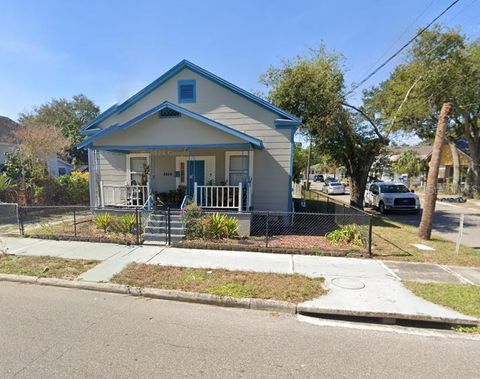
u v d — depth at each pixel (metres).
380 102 17.70
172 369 3.04
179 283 5.36
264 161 11.21
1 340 3.60
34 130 18.42
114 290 5.26
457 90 17.64
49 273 5.89
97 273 5.88
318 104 14.90
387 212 16.81
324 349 3.49
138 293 5.12
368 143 15.75
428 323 4.19
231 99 11.31
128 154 12.18
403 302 4.63
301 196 23.89
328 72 15.07
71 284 5.46
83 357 3.24
